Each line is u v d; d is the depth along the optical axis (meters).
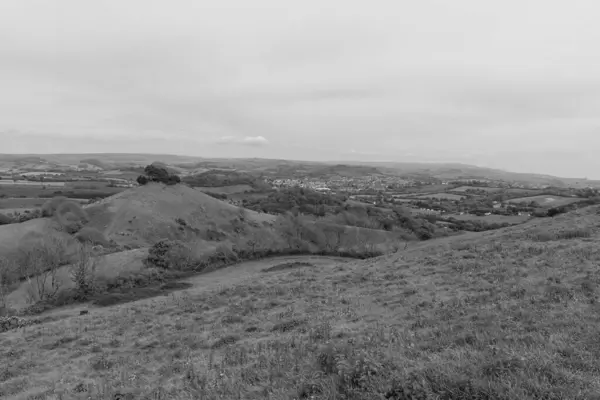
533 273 18.02
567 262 18.94
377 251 68.50
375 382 7.61
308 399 7.85
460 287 17.95
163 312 25.31
